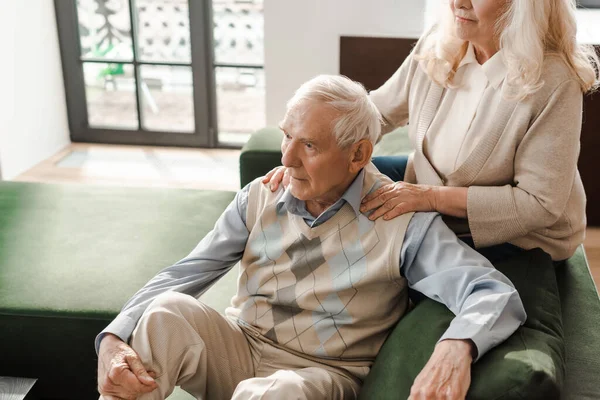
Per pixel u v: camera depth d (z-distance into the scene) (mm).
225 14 4234
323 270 1682
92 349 2059
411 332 1549
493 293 1484
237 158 4383
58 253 2359
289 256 1719
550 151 1718
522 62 1690
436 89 1934
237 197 1799
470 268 1541
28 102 4145
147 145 4555
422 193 1723
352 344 1670
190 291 1768
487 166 1812
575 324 1861
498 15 1716
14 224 2555
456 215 1769
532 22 1657
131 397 1533
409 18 3615
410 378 1443
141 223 2584
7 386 1965
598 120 3227
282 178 1752
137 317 1634
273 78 3844
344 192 1667
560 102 1706
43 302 2076
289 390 1479
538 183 1734
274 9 3709
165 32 4305
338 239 1668
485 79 1823
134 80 4422
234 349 1709
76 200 2762
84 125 4562
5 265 2273
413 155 2119
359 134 1573
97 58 4406
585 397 1622
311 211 1709
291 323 1705
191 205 2742
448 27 1893
